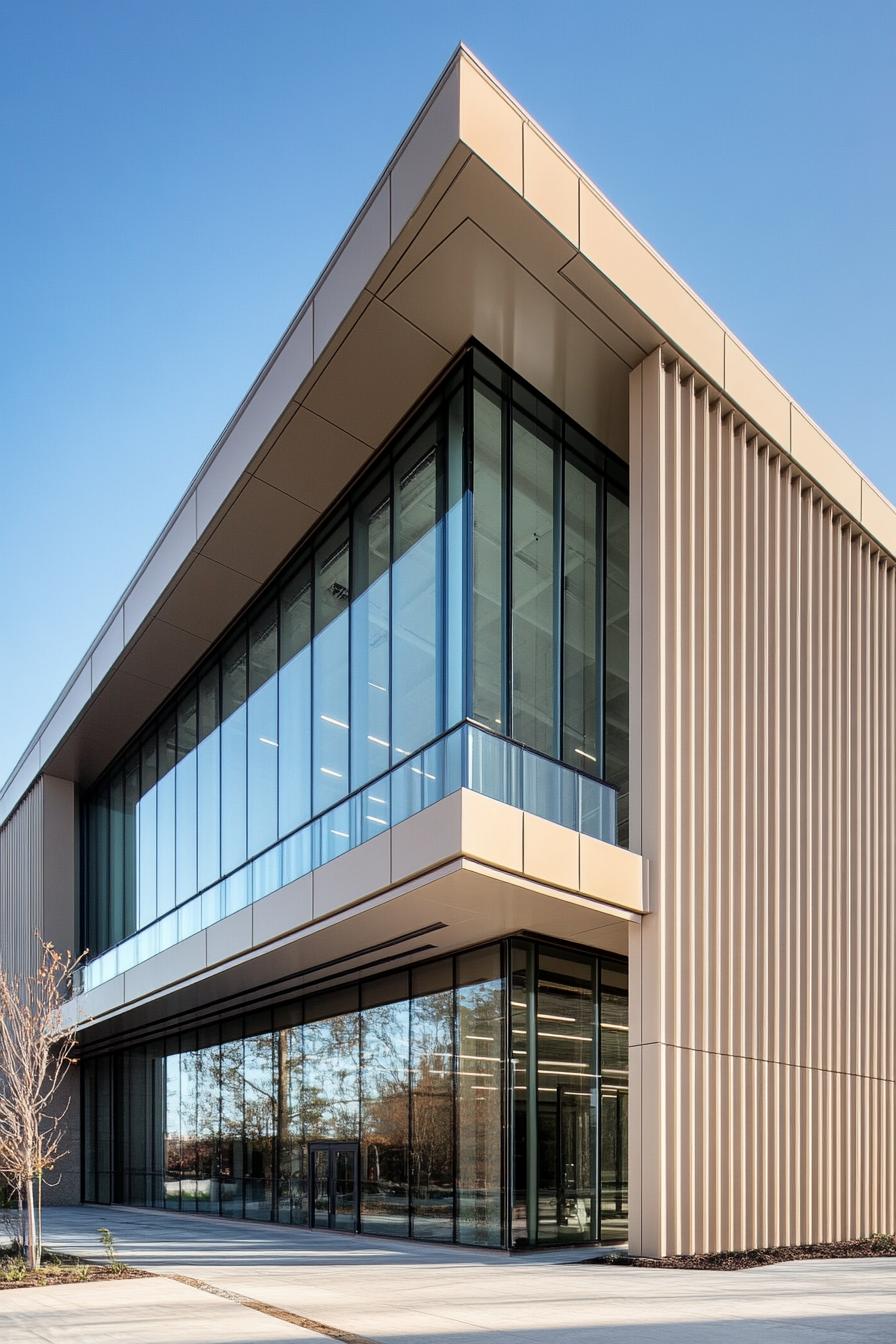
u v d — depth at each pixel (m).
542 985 17.67
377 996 20.62
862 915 20.75
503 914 16.06
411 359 17.58
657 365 17.42
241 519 21.83
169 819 29.25
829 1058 19.16
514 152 14.62
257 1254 16.28
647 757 16.64
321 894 17.38
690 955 16.38
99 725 31.48
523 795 15.76
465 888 14.69
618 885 15.80
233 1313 10.48
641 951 16.16
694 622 17.41
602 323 16.86
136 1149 31.69
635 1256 15.18
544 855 14.84
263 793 23.67
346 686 20.44
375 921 16.69
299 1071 23.11
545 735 17.62
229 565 23.42
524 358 17.77
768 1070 17.64
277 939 18.80
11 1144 15.07
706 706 17.31
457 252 15.40
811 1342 8.85
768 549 19.48
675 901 16.27
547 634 18.09
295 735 22.44
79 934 35.56
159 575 24.73
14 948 37.44
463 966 18.27
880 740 22.16
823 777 20.22
